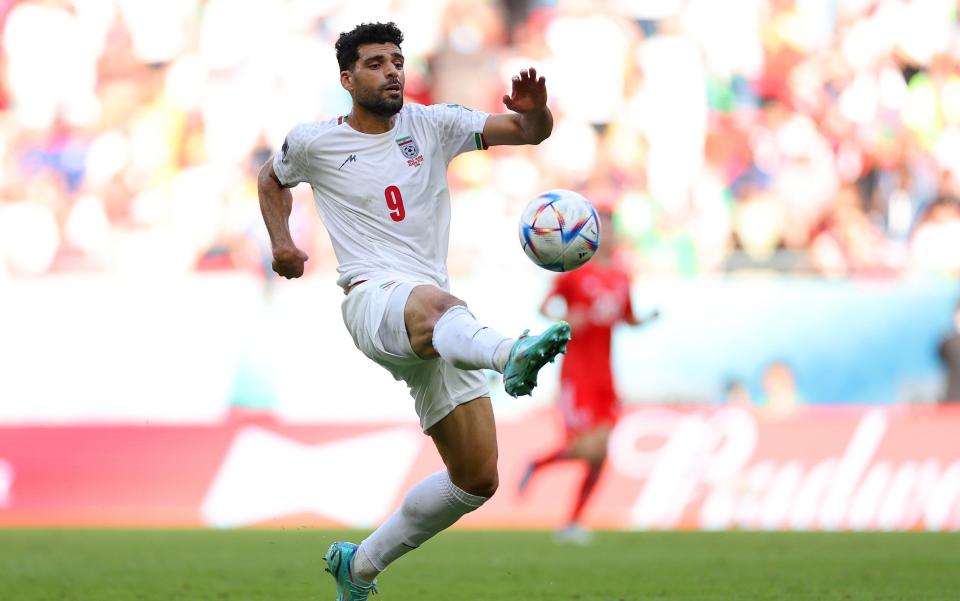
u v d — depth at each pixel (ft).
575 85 183.42
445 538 118.93
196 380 149.59
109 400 150.00
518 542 114.42
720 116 181.27
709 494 138.92
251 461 143.43
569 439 117.70
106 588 79.41
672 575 86.22
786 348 148.15
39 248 177.78
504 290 147.43
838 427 138.92
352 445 141.90
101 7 190.80
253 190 179.52
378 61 55.52
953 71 181.47
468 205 175.32
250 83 185.88
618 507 140.05
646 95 182.19
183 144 183.83
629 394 148.87
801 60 184.14
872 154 178.50
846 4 185.26
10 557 101.14
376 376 147.43
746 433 139.33
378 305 54.08
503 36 190.80
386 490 140.36
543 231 55.88
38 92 188.24
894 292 148.05
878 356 147.64
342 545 59.88
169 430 145.89
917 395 147.43
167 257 175.83
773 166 178.19
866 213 175.94
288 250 58.49
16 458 146.61
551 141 181.37
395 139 57.00
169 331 150.61
